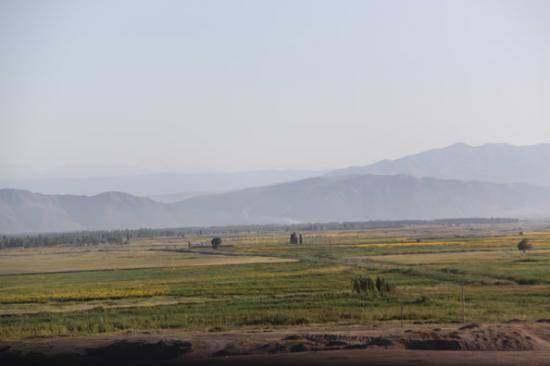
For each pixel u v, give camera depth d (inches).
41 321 2098.9
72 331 1839.3
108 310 2333.9
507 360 1253.7
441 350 1373.0
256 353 1406.3
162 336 1646.2
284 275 3614.7
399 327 1716.3
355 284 2593.5
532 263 3924.7
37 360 1438.2
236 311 2135.8
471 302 2212.1
